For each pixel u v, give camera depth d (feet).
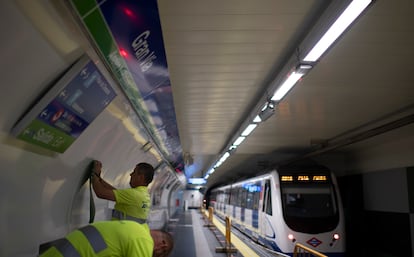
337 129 34.42
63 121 9.23
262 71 18.57
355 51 16.12
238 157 58.85
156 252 7.58
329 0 12.03
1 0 5.72
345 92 22.38
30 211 9.80
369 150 42.04
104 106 11.33
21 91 7.55
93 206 12.91
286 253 34.58
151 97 16.43
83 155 12.41
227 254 32.50
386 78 19.61
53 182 10.90
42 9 6.72
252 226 48.37
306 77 19.62
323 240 34.71
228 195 79.61
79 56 8.61
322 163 49.06
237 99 23.99
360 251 43.29
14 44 6.59
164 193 61.36
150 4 8.66
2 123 7.47
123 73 11.35
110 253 6.52
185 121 31.07
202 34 14.40
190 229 56.85
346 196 47.50
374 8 12.48
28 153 8.87
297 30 14.11
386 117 28.94
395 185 36.99
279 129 34.76
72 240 6.48
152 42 10.98
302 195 37.27
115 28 8.96
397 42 15.16
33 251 10.13
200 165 76.33
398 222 36.14
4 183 8.25
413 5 12.24
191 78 19.63
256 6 12.37
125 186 22.39
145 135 20.65
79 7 7.29
